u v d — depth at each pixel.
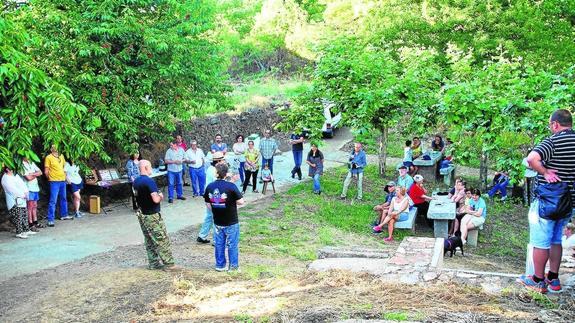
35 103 8.14
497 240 14.53
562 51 18.09
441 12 19.42
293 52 35.28
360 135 16.83
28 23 13.77
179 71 15.94
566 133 5.62
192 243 11.89
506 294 6.19
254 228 13.58
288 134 26.47
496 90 13.99
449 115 13.68
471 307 5.91
